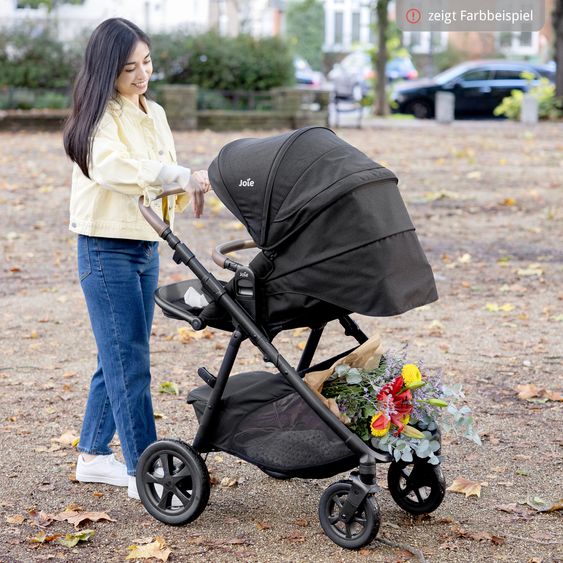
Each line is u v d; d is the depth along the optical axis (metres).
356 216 3.89
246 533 4.36
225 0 36.91
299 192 3.96
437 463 4.12
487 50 49.31
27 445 5.48
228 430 4.32
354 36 52.78
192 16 31.47
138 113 4.49
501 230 12.09
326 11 52.53
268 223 4.03
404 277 3.93
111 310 4.51
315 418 4.14
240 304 4.21
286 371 4.11
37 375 6.77
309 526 4.42
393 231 3.93
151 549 4.14
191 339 7.65
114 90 4.43
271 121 26.03
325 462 4.11
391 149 20.58
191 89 25.20
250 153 4.16
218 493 4.84
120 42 4.35
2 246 11.00
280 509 4.63
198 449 4.41
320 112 26.33
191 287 4.57
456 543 4.24
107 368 4.57
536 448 5.39
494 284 9.43
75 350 7.37
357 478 4.01
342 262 3.92
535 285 9.38
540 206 13.68
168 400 6.23
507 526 4.43
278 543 4.25
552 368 6.85
